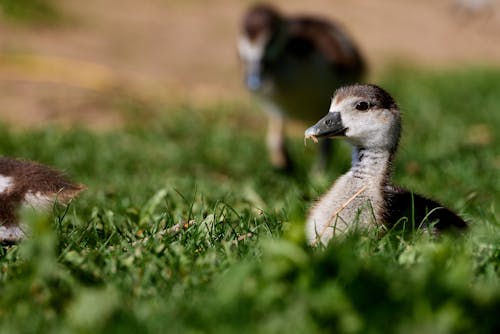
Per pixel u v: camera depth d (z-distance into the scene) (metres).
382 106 9.34
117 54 28.42
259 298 6.32
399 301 6.18
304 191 12.33
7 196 9.23
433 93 24.84
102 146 17.11
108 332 6.16
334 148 17.70
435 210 9.20
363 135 9.31
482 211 10.28
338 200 9.13
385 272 6.76
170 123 20.36
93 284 7.24
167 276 7.36
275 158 17.28
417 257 7.45
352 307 6.12
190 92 24.80
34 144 16.77
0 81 23.34
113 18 32.78
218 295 6.55
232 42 32.25
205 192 12.23
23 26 29.22
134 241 8.65
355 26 36.59
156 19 33.72
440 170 14.56
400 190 9.52
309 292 6.35
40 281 7.02
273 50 17.61
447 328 5.90
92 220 9.34
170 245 8.13
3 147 16.48
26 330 6.38
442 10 40.53
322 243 8.09
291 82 17.59
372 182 9.20
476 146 17.78
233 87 26.44
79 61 26.33
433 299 6.20
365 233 8.26
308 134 9.38
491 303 6.26
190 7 35.81
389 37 35.69
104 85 23.77
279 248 6.81
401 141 10.19
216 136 18.91
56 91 22.84
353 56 18.12
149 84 24.84
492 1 38.84
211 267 7.42
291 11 37.44
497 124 20.52
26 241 8.31
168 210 9.77
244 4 37.31
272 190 13.40
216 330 6.07
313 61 17.66
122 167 15.58
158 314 6.41
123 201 11.04
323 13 37.72
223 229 8.83
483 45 36.31
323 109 18.00
